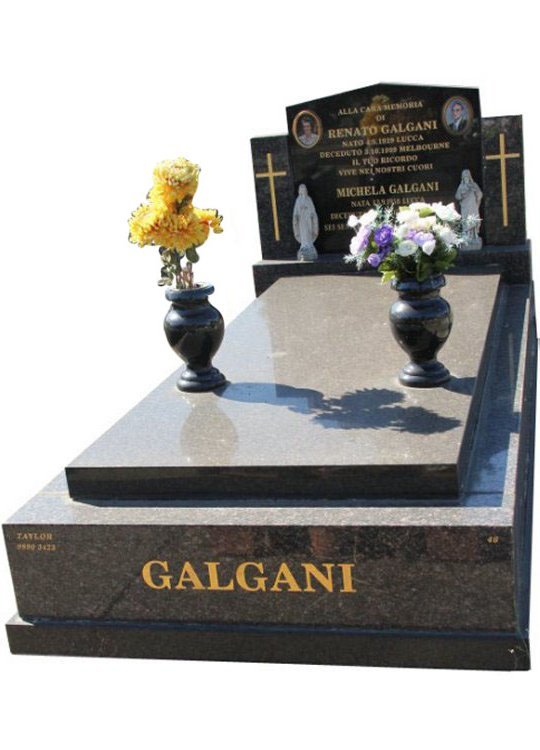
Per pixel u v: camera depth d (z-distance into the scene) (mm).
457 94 4453
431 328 3330
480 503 2930
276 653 3008
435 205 3332
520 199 4562
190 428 3326
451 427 3135
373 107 4551
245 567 2992
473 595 2873
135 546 3045
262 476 3057
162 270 3498
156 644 3078
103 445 3275
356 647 2953
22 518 3119
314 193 4723
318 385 3521
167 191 3312
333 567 2938
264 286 4832
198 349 3551
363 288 4504
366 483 3000
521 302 4344
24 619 3172
